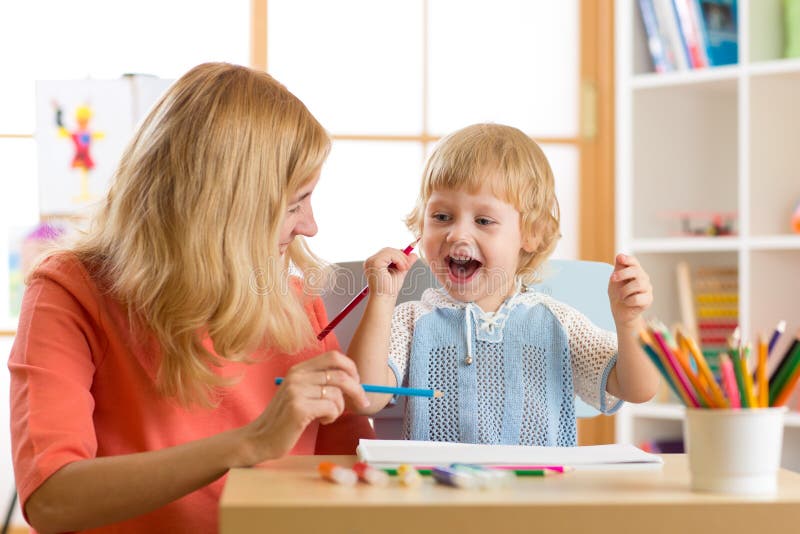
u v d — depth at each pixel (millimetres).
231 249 1077
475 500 706
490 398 1256
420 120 2805
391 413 1348
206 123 1087
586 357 1243
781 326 808
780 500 717
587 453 933
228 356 1092
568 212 2814
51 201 2471
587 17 2811
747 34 2373
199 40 2787
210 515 1115
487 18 2816
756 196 2379
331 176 2771
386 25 2793
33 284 1092
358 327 1223
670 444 2535
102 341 1086
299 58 2770
